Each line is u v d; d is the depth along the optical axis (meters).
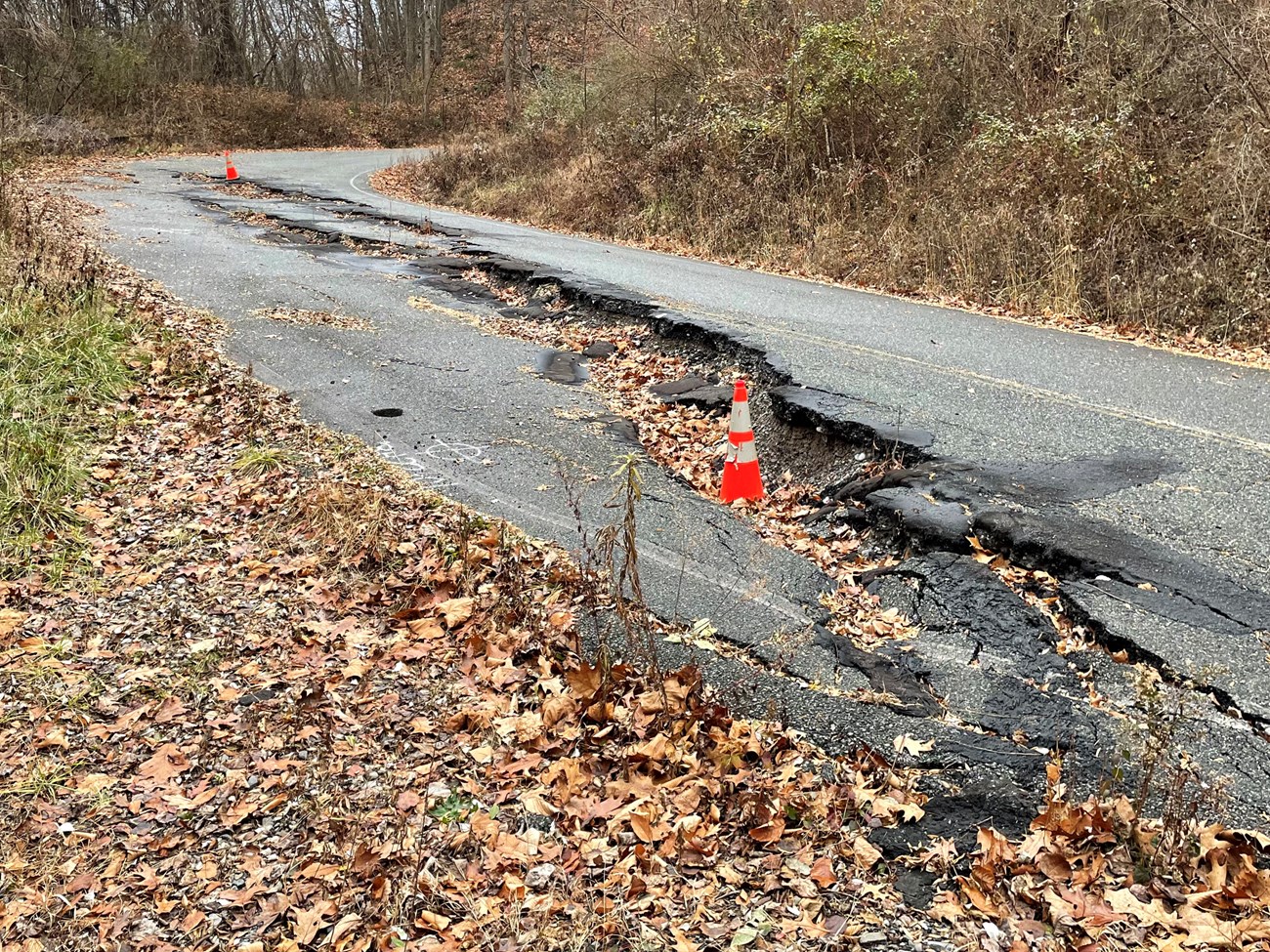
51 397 7.25
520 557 5.14
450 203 22.55
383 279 11.72
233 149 31.42
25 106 27.52
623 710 3.92
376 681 4.39
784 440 6.92
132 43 32.34
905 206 13.73
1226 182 10.40
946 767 3.48
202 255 12.55
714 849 3.18
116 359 8.11
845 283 12.41
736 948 2.76
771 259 14.09
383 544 5.48
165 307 9.88
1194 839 2.98
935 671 4.09
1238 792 3.26
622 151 19.89
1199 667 3.90
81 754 4.02
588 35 40.88
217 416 7.46
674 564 5.12
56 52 28.91
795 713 3.85
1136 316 9.77
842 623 4.54
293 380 8.11
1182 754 3.45
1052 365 7.97
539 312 10.48
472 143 29.98
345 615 4.98
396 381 8.13
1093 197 11.23
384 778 3.73
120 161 25.25
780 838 3.21
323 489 5.98
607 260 13.19
